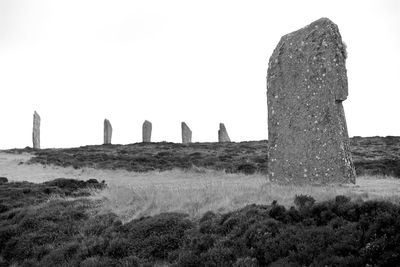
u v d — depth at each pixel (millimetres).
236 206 13039
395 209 9656
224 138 61094
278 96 17203
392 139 49531
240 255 10016
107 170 33250
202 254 10328
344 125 15734
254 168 30156
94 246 12359
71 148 51156
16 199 19547
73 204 17094
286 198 12812
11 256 13570
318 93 15867
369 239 8938
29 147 53156
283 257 9422
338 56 15789
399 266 7977
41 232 14383
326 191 12648
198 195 14680
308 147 15875
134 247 11977
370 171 25938
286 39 17500
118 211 14984
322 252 8984
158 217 13109
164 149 47594
